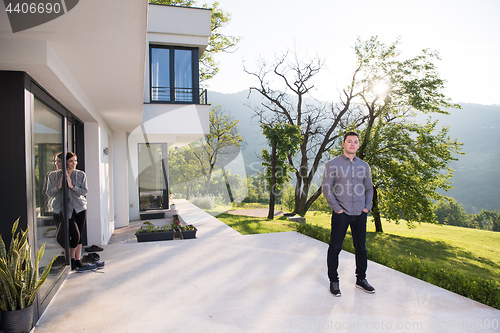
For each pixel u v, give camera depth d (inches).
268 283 137.4
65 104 152.1
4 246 88.0
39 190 112.5
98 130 217.2
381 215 737.0
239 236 246.1
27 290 90.8
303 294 124.3
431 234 715.4
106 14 77.4
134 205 339.0
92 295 124.5
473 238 646.5
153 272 154.3
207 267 162.2
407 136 683.4
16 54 91.4
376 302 116.3
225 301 117.6
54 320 102.6
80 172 156.8
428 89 668.1
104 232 236.1
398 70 699.4
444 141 675.4
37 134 113.1
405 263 155.5
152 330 95.0
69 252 153.2
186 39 356.5
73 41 94.9
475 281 123.7
